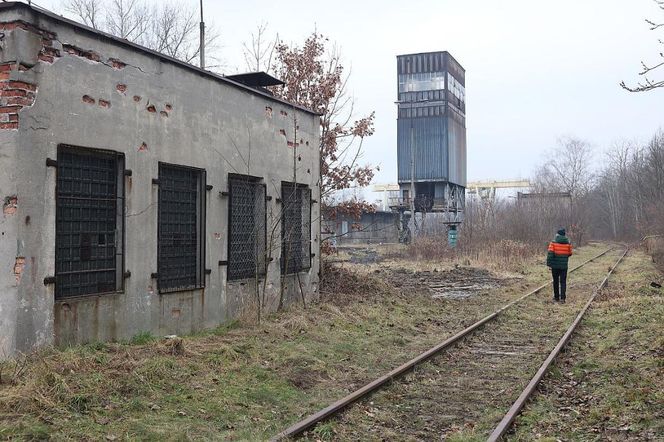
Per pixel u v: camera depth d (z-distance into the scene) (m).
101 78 8.56
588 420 6.84
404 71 55.75
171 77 9.95
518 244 36.72
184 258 10.47
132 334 9.10
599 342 11.45
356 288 17.03
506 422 6.53
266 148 12.84
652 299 15.57
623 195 80.88
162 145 9.73
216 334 10.40
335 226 19.28
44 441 5.49
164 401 6.89
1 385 6.47
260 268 12.62
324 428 6.34
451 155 55.59
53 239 7.76
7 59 7.39
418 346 11.18
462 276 25.83
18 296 7.30
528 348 11.15
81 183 8.41
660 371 8.47
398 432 6.60
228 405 7.02
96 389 6.72
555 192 63.72
